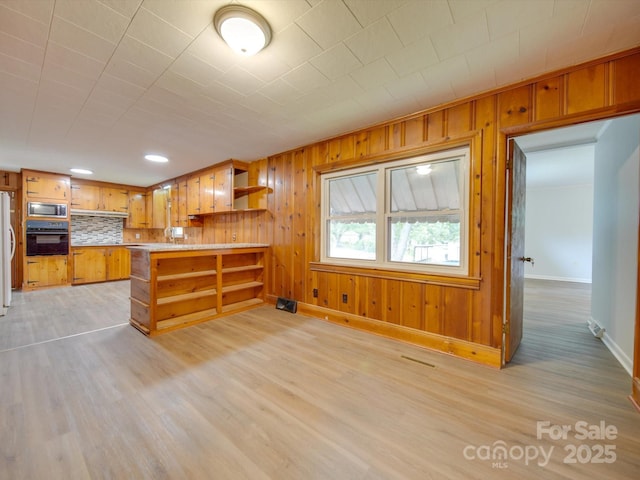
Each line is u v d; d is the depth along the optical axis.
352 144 3.14
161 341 2.77
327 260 3.48
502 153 2.24
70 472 1.25
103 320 3.43
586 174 5.64
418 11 1.44
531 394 1.90
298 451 1.39
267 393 1.89
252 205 4.35
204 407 1.73
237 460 1.33
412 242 2.87
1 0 1.33
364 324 3.07
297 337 2.89
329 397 1.85
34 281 5.21
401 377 2.11
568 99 1.96
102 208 6.18
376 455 1.37
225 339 2.83
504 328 2.30
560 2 1.38
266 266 4.14
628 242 2.37
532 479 1.24
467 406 1.76
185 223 5.44
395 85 2.18
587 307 4.25
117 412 1.67
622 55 1.78
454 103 2.43
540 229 7.25
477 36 1.63
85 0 1.35
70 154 4.01
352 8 1.41
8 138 3.31
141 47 1.71
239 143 3.54
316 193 3.51
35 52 1.74
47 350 2.54
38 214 5.21
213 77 2.05
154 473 1.25
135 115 2.69
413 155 2.74
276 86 2.18
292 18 1.48
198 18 1.48
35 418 1.61
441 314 2.57
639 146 2.01
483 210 2.33
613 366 2.31
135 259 3.24
